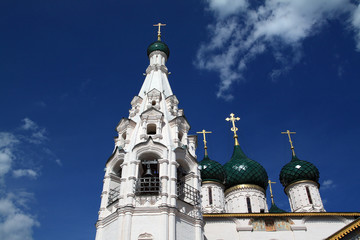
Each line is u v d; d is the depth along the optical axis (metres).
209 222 39.00
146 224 27.81
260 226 38.62
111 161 33.59
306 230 38.28
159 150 32.09
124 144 33.97
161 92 39.41
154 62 47.66
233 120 59.31
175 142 33.91
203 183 49.44
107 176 32.84
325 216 39.25
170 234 27.36
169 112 37.50
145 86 42.16
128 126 34.97
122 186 30.03
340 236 29.44
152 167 33.22
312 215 38.94
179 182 32.19
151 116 35.28
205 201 48.16
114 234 27.97
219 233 38.25
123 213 28.30
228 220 39.09
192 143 36.12
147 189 31.08
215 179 49.97
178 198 29.97
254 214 39.00
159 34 52.47
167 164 31.20
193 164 33.62
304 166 51.00
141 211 28.44
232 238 37.88
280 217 39.25
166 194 29.25
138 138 33.69
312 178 50.53
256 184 50.28
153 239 27.09
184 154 33.34
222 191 49.84
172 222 27.94
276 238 37.75
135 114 37.28
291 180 51.09
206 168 50.22
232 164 51.88
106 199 31.36
